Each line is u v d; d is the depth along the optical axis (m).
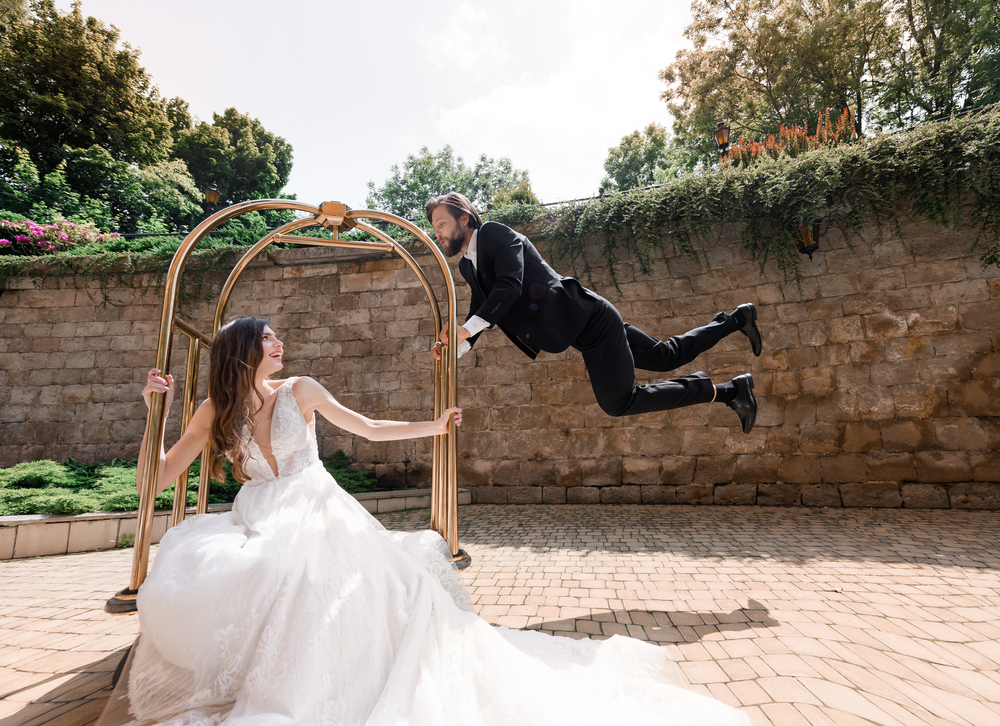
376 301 8.29
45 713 1.56
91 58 17.78
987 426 5.61
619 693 1.50
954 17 14.06
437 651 1.40
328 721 1.18
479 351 7.67
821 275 6.53
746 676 1.78
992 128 5.69
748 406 2.71
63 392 8.41
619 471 6.88
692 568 3.58
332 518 1.61
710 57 17.88
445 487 2.44
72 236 9.95
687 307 7.00
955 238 6.02
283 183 28.75
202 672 1.26
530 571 3.60
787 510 5.89
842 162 6.20
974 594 2.87
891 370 6.07
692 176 6.93
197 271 8.58
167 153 20.66
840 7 15.63
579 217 7.25
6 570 4.14
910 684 1.73
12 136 16.11
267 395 1.80
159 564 1.38
